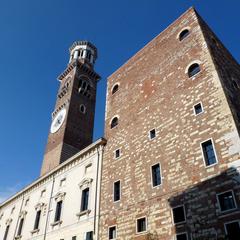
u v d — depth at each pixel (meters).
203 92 25.30
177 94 28.06
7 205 53.78
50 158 54.84
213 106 23.67
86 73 69.88
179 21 33.56
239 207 18.25
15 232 44.59
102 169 32.88
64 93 66.12
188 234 20.28
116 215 27.42
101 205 29.98
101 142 34.72
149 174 26.31
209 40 29.45
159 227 22.64
